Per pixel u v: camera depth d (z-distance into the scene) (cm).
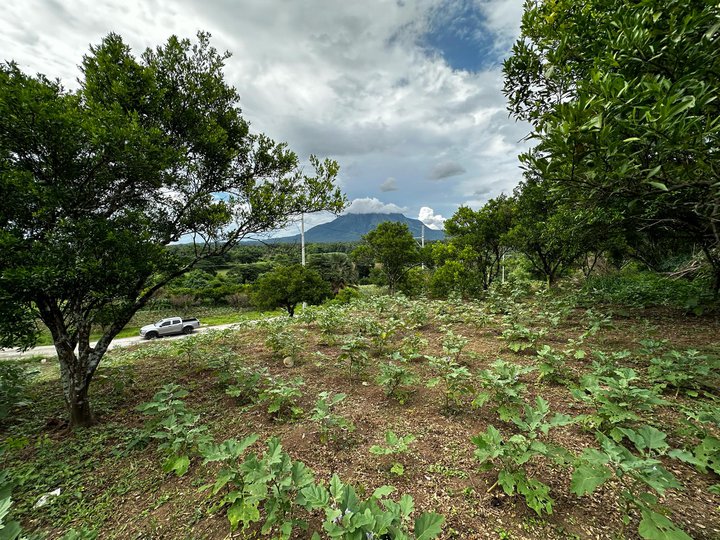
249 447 324
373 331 702
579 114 308
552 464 271
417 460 287
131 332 2508
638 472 195
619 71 351
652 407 344
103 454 328
